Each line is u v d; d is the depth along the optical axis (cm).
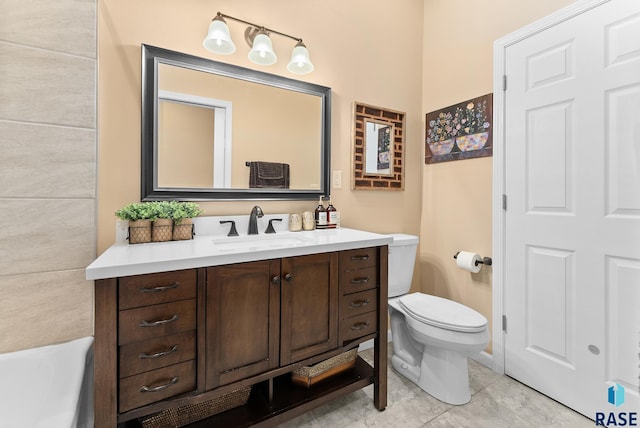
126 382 85
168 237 128
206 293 96
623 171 126
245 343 104
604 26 130
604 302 132
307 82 176
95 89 122
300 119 175
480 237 187
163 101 137
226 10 152
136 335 86
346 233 158
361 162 200
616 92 128
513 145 167
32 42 110
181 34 141
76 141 119
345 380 139
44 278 114
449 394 148
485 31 184
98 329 82
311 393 129
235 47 150
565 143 144
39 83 111
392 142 214
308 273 118
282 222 167
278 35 167
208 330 97
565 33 144
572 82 141
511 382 166
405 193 223
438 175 217
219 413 117
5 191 107
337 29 190
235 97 155
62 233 117
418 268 230
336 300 126
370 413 141
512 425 133
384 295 141
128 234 124
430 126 222
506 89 170
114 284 83
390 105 213
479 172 188
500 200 174
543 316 154
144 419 105
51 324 116
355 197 200
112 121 127
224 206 154
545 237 153
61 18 115
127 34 130
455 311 154
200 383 96
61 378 96
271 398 121
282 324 112
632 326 124
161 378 90
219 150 151
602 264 132
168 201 138
